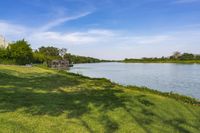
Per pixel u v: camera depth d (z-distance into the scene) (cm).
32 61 8600
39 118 902
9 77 2414
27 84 1944
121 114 1040
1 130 740
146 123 930
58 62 9725
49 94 1473
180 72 6119
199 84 3453
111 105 1213
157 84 3469
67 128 805
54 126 818
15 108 1034
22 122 838
